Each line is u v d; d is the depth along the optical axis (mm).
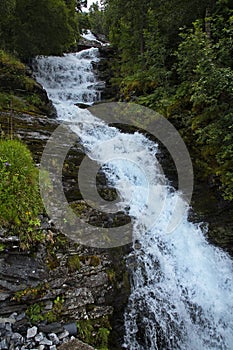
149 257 5230
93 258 4625
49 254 4332
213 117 6527
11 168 4801
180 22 9359
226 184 6137
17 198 4457
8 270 3955
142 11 11086
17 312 3826
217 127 6121
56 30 13711
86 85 14500
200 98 6211
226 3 7957
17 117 7734
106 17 13117
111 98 12844
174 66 8742
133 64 12109
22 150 5371
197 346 5109
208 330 5293
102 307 4398
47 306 4008
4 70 10086
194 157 7246
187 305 5285
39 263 4195
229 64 6590
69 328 3957
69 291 4238
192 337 5125
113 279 4648
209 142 6461
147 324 4840
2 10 10812
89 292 4367
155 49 9891
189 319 5203
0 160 4820
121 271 4816
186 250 5805
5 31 12508
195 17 9133
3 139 6133
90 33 29672
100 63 16375
